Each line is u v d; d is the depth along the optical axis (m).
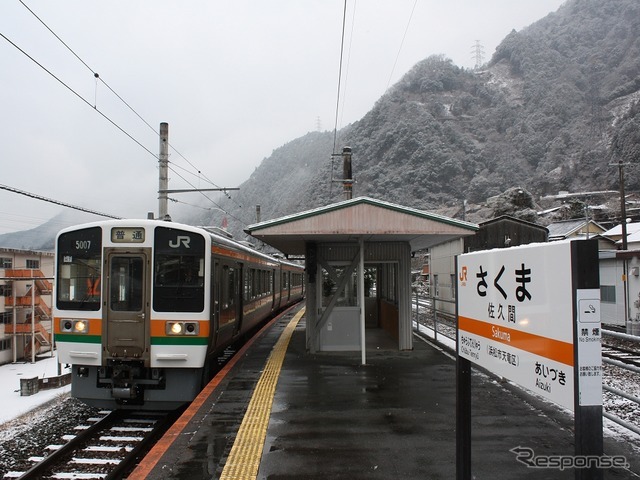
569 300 2.63
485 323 3.66
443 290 26.27
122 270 7.82
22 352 27.47
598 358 2.55
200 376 8.14
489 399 6.95
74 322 7.77
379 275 15.30
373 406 6.64
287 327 15.80
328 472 4.59
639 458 4.95
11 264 28.34
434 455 4.97
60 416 9.09
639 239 24.92
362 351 9.39
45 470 6.21
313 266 10.69
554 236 32.62
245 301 12.59
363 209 9.05
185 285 7.80
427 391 7.39
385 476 4.52
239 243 13.22
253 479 4.45
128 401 7.85
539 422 5.96
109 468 6.28
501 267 3.41
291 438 5.45
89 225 7.88
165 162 16.25
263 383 7.91
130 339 7.69
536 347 2.97
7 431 8.65
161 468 4.71
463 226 9.03
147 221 7.83
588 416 2.54
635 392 9.45
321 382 7.96
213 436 5.54
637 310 19.62
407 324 10.87
